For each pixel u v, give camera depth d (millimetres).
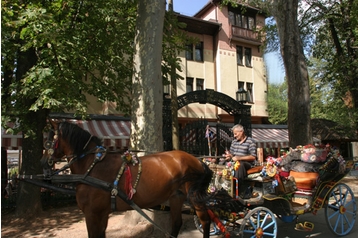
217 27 23016
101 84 9367
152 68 6793
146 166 4676
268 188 5543
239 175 5387
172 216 4945
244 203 5305
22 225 7352
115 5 9484
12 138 9992
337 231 6430
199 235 6309
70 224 7398
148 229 6293
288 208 5621
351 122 16625
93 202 4246
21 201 8031
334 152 6230
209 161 6375
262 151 21000
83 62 8555
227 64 23266
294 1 10141
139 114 6758
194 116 21734
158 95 6852
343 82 17125
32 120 8250
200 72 22609
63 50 7281
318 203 5926
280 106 31500
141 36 6879
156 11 6852
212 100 12766
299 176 6145
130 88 10055
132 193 4375
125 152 4578
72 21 8539
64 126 4582
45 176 4453
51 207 9430
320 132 20094
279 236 6180
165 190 4742
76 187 4402
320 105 24516
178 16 21016
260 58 25406
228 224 5984
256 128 19203
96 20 8859
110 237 5895
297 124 9672
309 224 5871
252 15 25281
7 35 6492
